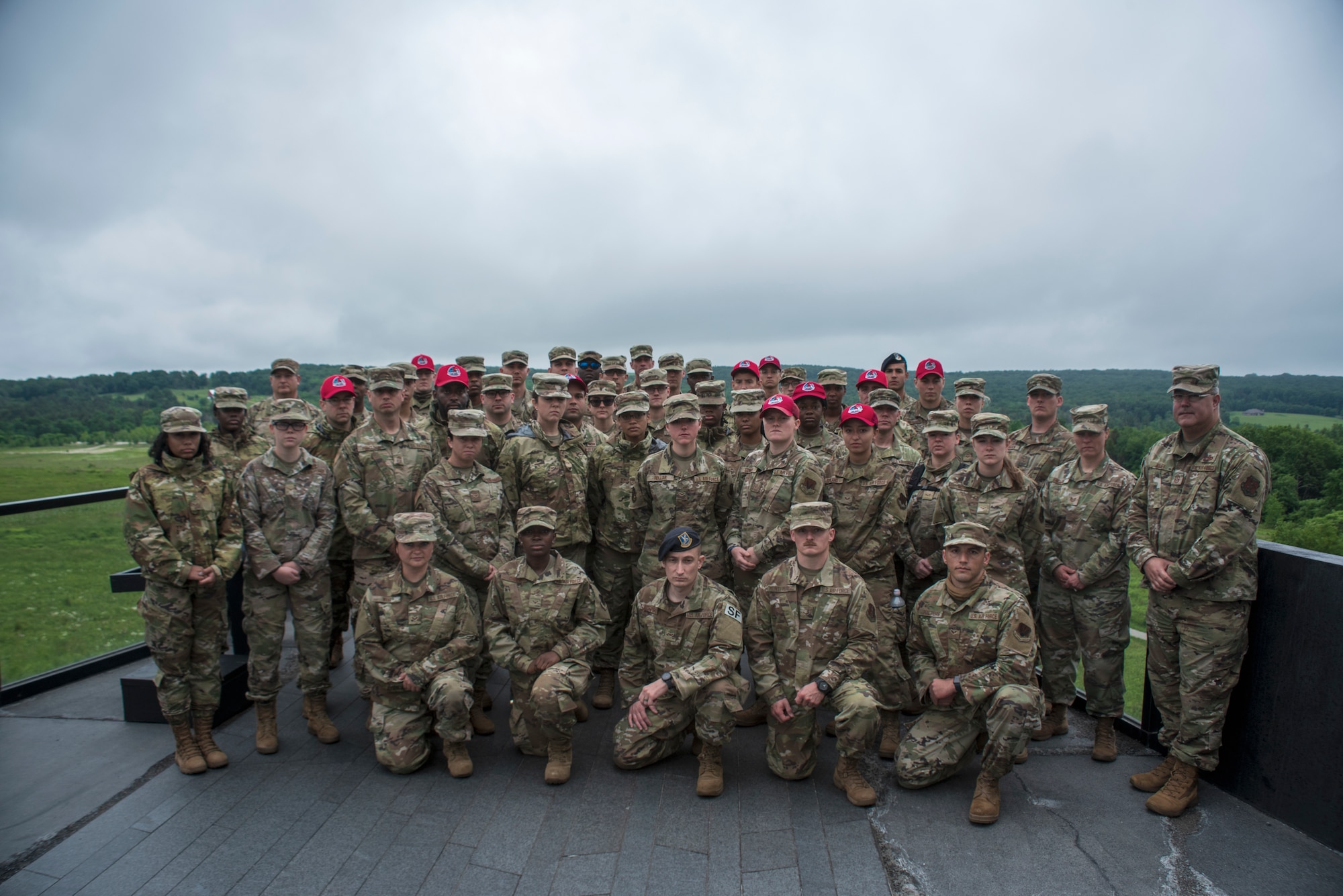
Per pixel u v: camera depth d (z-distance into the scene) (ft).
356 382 20.35
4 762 13.46
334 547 17.24
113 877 10.16
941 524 15.23
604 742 14.39
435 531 13.57
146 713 15.17
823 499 15.51
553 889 9.88
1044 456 17.83
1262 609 11.61
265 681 13.75
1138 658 17.51
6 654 16.33
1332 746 10.57
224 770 13.21
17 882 10.03
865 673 12.80
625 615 16.81
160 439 13.12
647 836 11.10
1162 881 9.97
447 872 10.27
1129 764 13.38
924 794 12.37
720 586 13.35
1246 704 11.86
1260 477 11.28
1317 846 10.73
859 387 22.38
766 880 10.02
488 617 13.88
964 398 19.88
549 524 13.29
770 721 13.07
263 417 22.77
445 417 18.24
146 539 12.55
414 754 13.01
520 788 12.56
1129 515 12.97
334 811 11.82
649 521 16.10
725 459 18.85
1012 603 12.03
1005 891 9.78
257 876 10.18
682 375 28.55
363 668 14.17
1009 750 11.18
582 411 22.86
